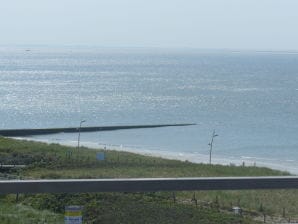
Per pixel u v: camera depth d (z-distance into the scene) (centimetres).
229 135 10994
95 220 791
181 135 10838
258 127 12262
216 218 1281
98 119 13300
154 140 10088
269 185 579
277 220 1684
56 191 552
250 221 1375
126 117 13712
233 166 5950
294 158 8650
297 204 2006
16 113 14162
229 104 16600
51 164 5041
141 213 839
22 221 786
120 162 5522
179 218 920
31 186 549
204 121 13100
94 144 9012
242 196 1953
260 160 8356
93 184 555
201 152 9025
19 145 6400
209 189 568
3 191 546
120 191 556
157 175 4588
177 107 15838
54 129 10244
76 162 5262
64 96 18225
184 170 5241
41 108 15188
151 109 15312
